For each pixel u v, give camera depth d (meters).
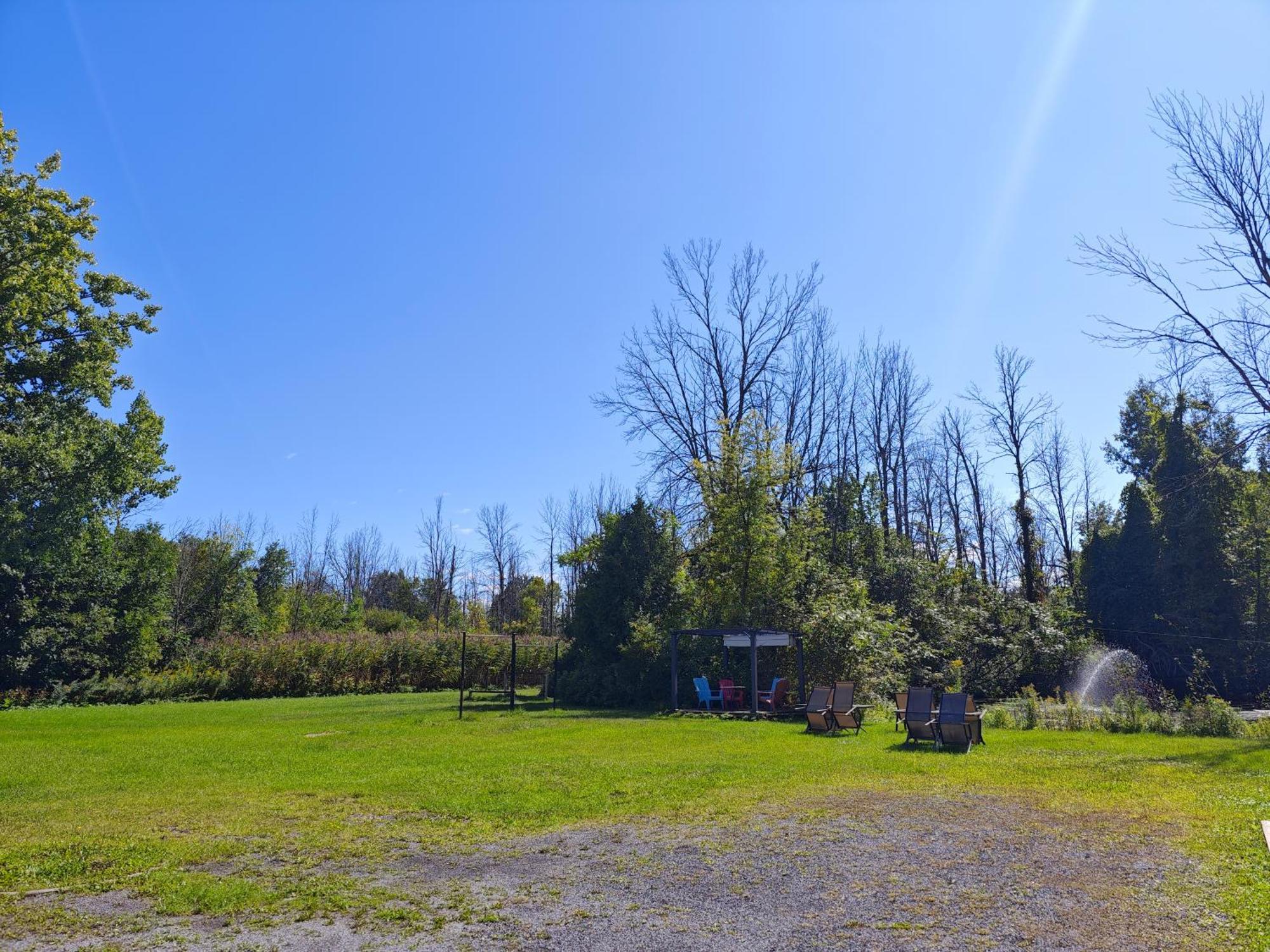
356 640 33.69
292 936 5.02
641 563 25.14
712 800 8.93
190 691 29.02
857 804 8.70
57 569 28.66
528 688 33.69
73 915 5.39
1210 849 6.60
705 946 4.79
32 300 27.12
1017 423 42.12
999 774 10.62
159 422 35.31
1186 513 31.09
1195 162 19.55
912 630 27.91
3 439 26.62
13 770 11.34
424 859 6.70
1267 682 28.75
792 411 38.56
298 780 10.34
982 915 5.23
